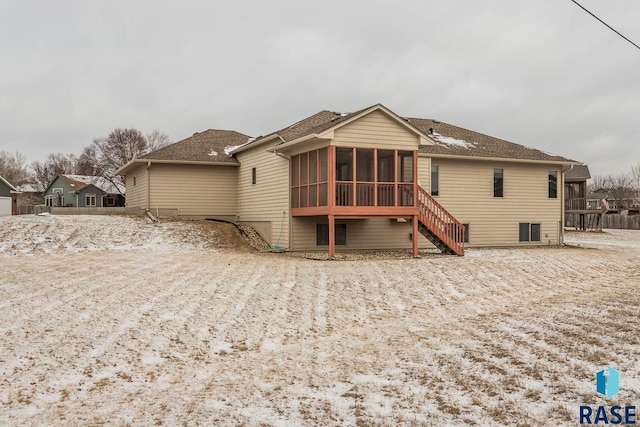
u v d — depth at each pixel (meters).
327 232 22.41
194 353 8.54
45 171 81.06
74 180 59.59
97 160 62.94
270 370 7.61
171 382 7.23
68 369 7.60
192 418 5.75
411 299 12.72
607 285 14.55
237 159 27.34
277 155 22.52
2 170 82.38
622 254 23.25
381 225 23.33
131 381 7.25
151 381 7.27
